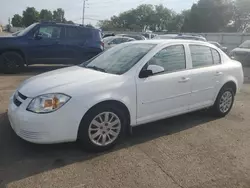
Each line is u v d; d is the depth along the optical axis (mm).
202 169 3555
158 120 4836
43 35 10211
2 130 4480
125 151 3971
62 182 3178
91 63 4934
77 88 3699
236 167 3635
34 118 3494
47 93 3582
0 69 9969
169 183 3232
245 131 4918
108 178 3285
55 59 10484
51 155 3762
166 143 4289
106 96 3809
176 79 4574
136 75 4164
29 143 4059
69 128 3623
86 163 3602
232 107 6438
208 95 5219
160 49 4539
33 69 11195
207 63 5242
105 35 23875
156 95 4348
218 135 4688
